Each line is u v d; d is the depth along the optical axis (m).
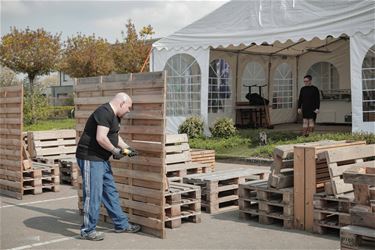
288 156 7.16
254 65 21.89
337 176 6.55
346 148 6.79
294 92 24.09
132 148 7.00
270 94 22.77
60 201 9.37
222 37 16.64
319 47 21.97
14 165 9.83
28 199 9.59
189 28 17.36
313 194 6.70
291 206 6.99
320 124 23.08
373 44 13.72
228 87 20.56
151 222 6.79
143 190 6.91
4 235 6.95
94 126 6.62
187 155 10.10
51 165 10.46
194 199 7.44
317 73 23.42
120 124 7.18
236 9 16.30
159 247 6.23
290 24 15.22
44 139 12.11
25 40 34.38
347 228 5.07
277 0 15.44
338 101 22.64
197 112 17.56
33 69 34.84
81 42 38.50
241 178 8.77
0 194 10.17
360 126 14.03
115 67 36.53
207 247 6.20
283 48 20.89
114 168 7.39
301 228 6.90
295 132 17.94
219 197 8.53
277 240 6.44
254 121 21.48
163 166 6.59
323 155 6.57
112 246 6.32
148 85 6.69
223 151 15.12
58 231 7.13
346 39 20.55
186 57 17.80
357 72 13.99
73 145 12.62
